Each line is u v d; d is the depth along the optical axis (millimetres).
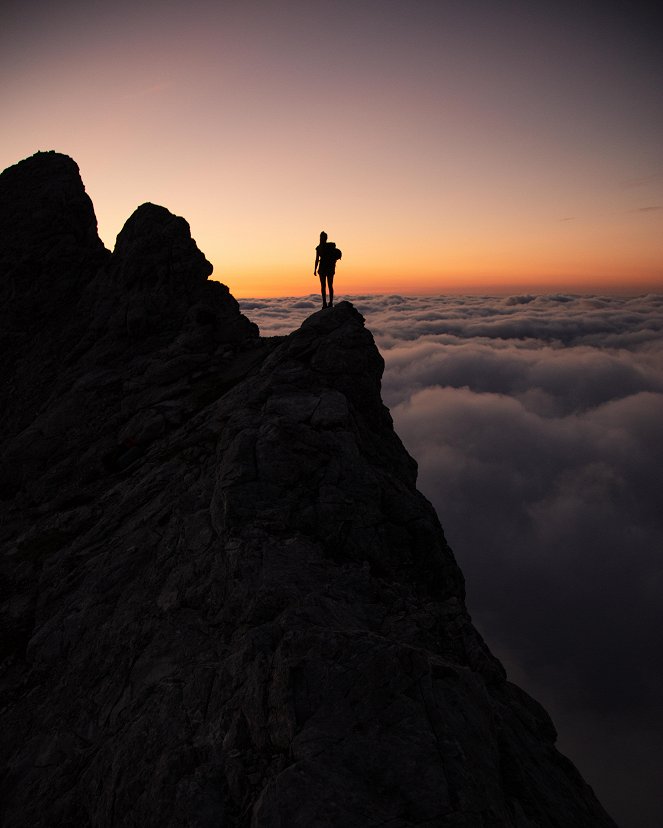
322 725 7492
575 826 8555
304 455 14617
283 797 6688
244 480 13953
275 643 9453
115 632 12492
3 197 30891
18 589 15844
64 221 30406
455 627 12500
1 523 20375
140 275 27125
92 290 29141
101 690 11469
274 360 19781
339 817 6422
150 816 7887
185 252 27438
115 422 22750
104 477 20594
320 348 18766
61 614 13836
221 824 7219
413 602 12570
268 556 12023
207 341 25453
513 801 8102
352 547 13273
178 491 16266
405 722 7504
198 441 18234
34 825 9508
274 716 7949
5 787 10414
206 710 9148
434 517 16219
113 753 9625
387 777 6867
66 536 17391
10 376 27625
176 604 12242
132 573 14070
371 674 8023
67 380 25703
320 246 21000
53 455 22547
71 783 9953
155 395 23047
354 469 14648
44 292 29312
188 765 8188
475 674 8969
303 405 16297
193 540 13836
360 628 10453
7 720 11852
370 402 18281
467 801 6656
